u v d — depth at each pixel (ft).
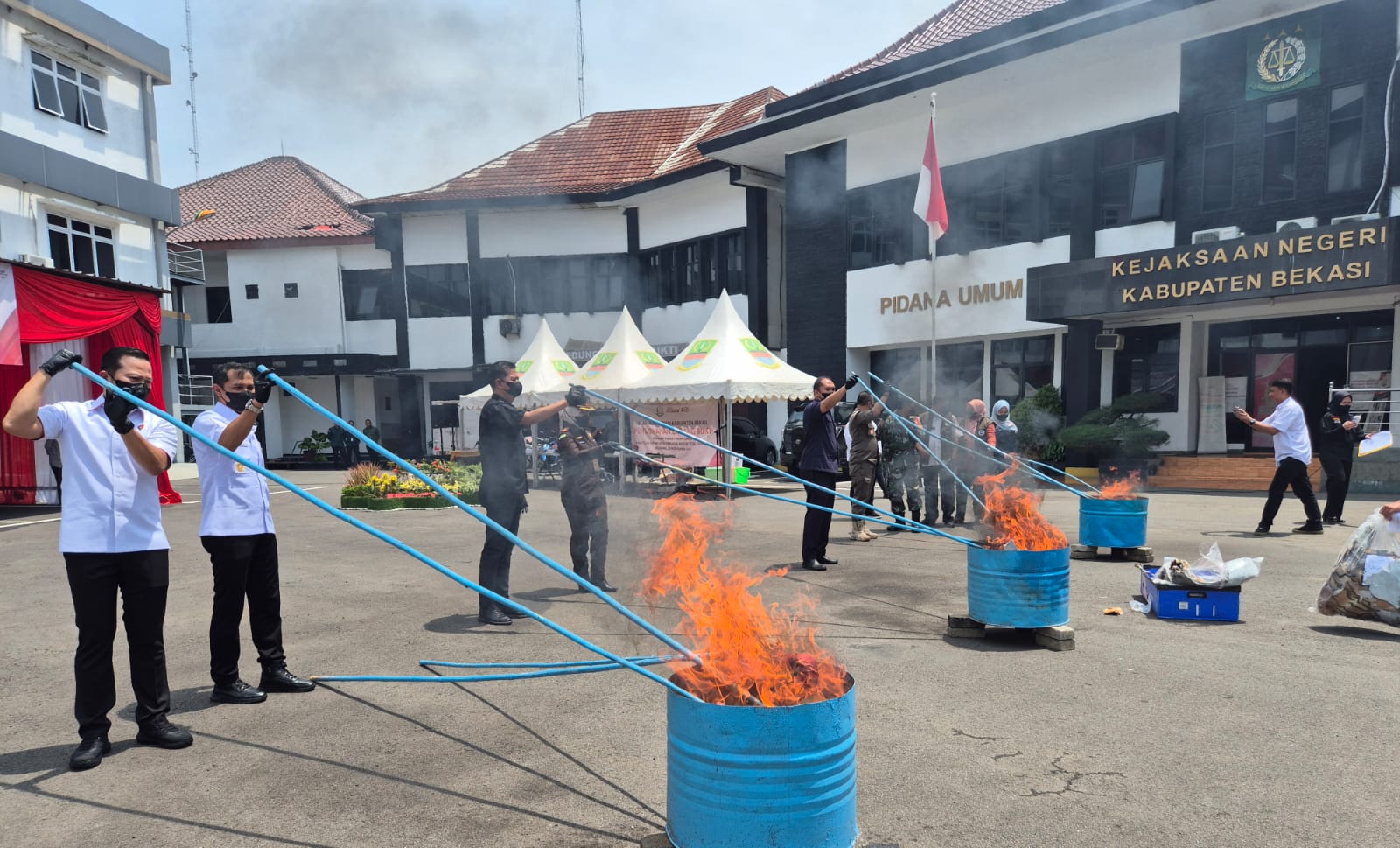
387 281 86.79
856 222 61.16
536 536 31.45
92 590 11.17
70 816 9.79
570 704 13.38
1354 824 9.09
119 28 55.11
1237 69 43.73
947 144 55.47
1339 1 40.37
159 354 47.93
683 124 84.69
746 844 7.74
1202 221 45.44
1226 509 35.32
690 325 75.00
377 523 36.81
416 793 10.30
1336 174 41.27
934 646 16.07
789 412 64.59
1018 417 50.49
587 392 19.44
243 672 15.28
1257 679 13.82
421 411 86.07
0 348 37.47
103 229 56.13
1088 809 9.54
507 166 83.66
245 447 13.60
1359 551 16.83
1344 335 45.60
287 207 94.94
